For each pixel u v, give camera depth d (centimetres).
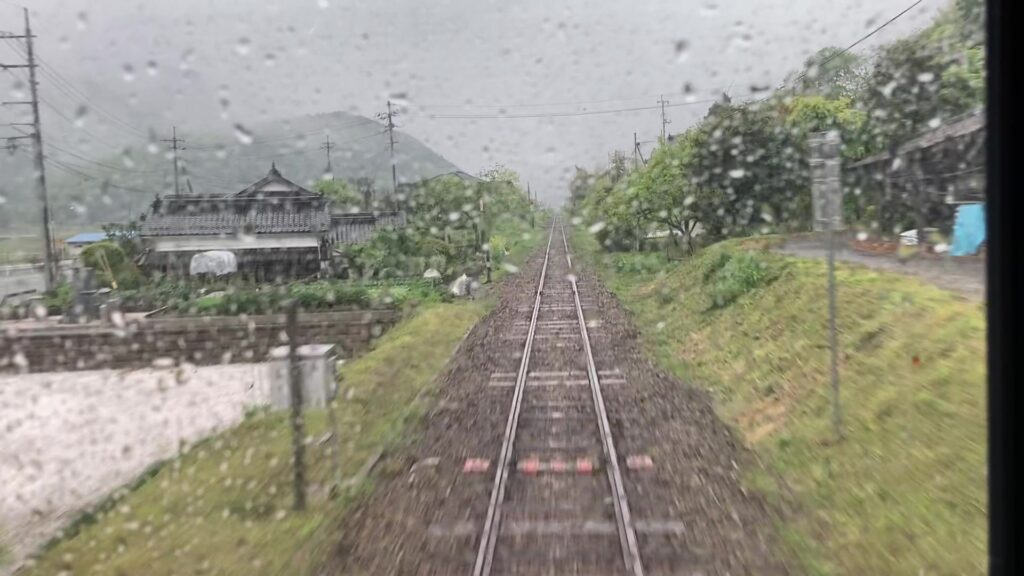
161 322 1869
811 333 956
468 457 688
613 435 740
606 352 1226
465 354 1281
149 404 1273
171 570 488
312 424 873
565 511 543
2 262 2856
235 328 1862
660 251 2741
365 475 655
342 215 2964
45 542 617
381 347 1484
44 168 2252
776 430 720
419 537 506
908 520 467
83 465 883
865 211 1889
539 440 739
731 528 494
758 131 2022
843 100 1931
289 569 465
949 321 744
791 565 434
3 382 1617
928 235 1538
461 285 2116
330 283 2284
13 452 974
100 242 2598
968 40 1331
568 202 5331
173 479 733
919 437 571
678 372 1061
